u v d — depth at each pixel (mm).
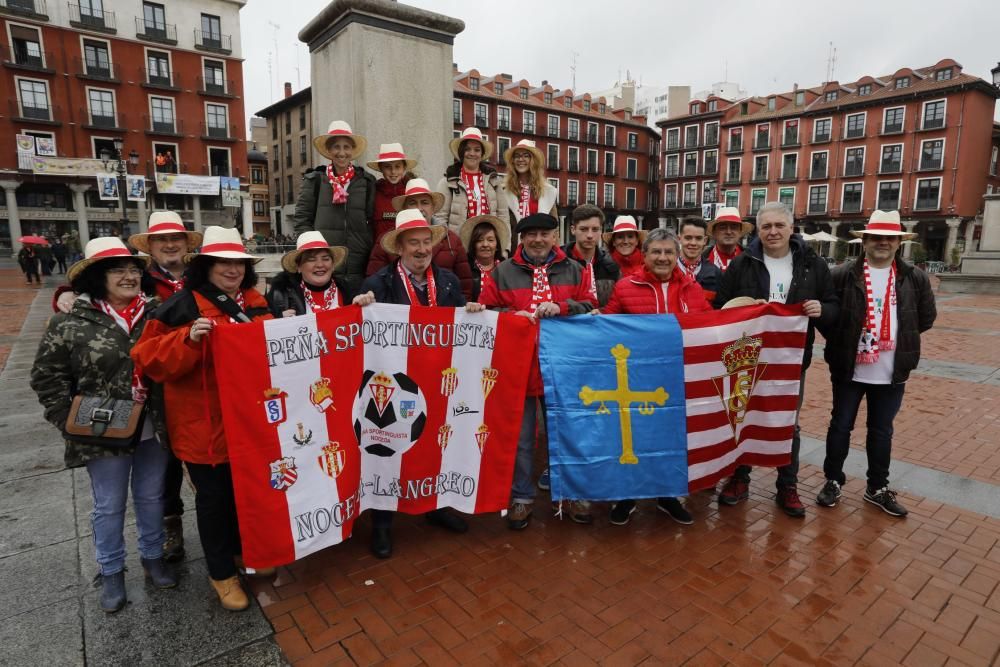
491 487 3443
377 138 5500
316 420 2980
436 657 2461
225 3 37844
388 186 4680
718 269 4609
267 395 2799
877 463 3889
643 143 62156
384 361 3270
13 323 12070
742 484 4004
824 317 3727
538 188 5137
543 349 3504
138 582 2984
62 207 36719
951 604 2855
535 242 3680
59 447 4832
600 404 3535
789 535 3545
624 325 3588
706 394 3682
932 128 40969
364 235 4566
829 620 2721
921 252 36781
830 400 6863
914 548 3385
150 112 36469
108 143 35812
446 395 3377
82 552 3244
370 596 2898
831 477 3971
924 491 4168
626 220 4910
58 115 34031
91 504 3822
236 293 2945
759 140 50719
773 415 3803
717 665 2430
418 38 5629
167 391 2650
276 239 33469
